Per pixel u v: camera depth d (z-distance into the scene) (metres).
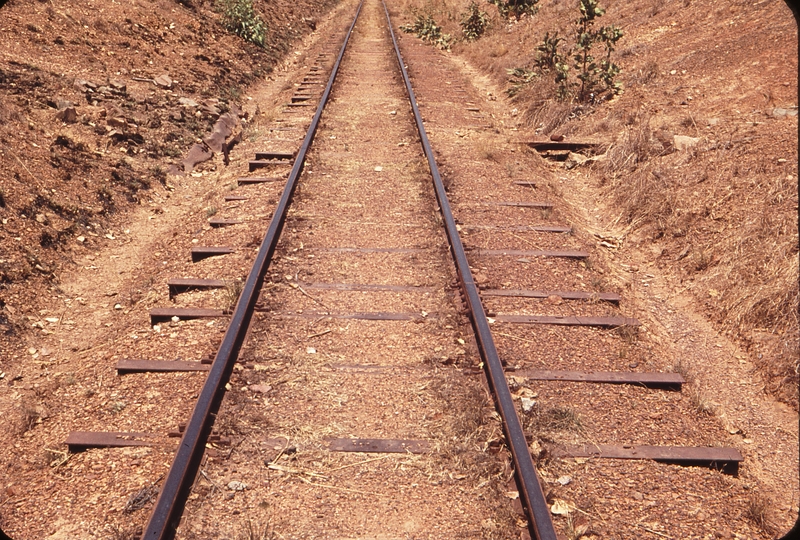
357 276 6.14
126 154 9.45
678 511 3.64
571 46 16.30
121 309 6.06
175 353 5.00
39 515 3.56
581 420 4.31
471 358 4.87
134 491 3.66
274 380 4.59
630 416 4.41
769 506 3.76
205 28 17.58
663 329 5.82
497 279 6.16
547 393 4.56
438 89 15.31
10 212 6.88
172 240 7.44
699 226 7.21
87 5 14.53
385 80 16.03
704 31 13.70
